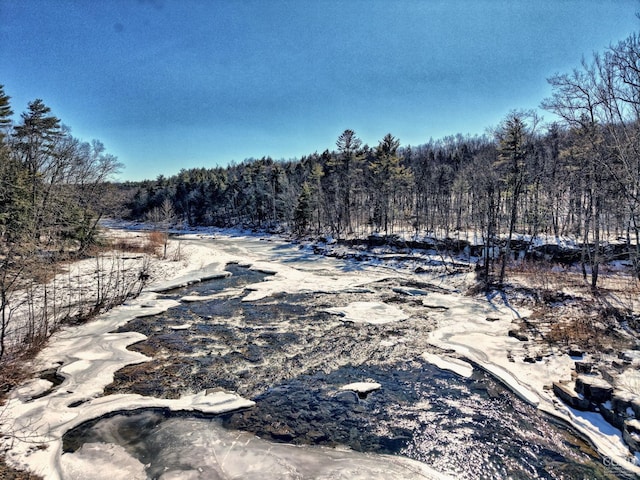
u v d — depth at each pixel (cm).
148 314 1717
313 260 3478
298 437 827
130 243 3778
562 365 1092
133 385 1057
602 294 1672
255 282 2484
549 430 841
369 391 1036
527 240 2748
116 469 701
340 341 1428
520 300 1839
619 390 862
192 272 2689
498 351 1270
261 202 6512
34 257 1341
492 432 842
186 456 742
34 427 822
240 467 714
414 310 1844
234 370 1169
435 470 714
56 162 2872
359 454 766
